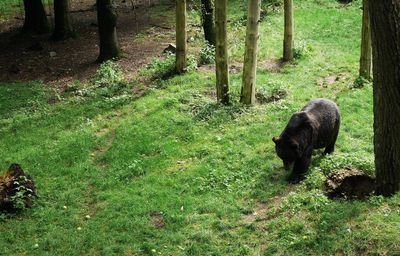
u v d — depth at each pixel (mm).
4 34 28656
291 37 19875
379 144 9477
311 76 18344
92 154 14258
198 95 17016
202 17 22312
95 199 11898
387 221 8523
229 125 14703
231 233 9836
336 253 8281
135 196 11680
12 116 17391
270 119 14688
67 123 16266
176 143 14047
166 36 25734
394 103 9031
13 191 11570
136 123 15484
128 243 9969
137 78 19719
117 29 27766
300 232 9234
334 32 23297
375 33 8898
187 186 11898
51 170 13414
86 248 9922
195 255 9297
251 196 11164
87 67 22172
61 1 26250
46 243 10141
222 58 15812
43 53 24812
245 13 27469
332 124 12031
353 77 17766
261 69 19234
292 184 11328
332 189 10336
